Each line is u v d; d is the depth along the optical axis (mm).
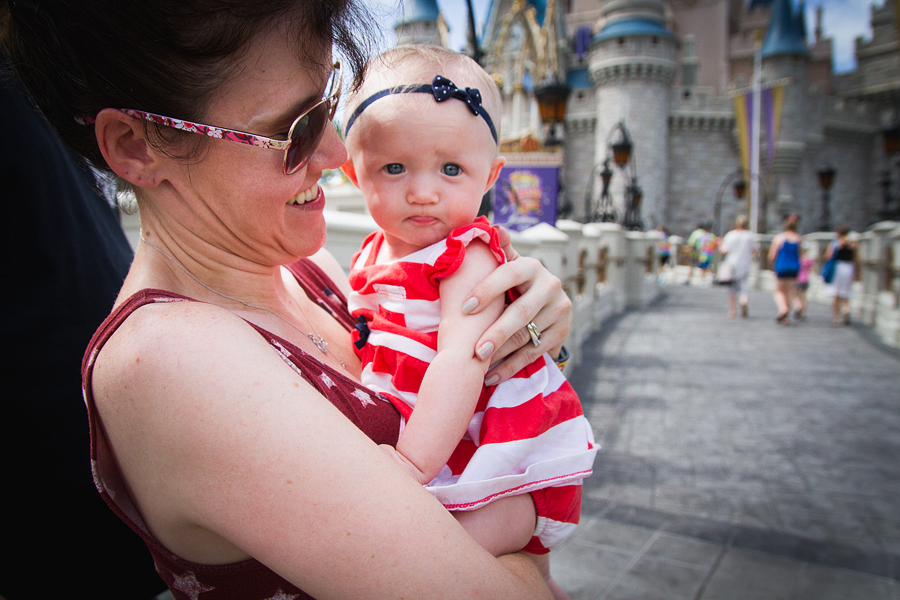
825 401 5758
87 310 1117
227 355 676
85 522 1122
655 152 37781
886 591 2619
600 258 11156
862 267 11125
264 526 634
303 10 740
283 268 1221
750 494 3664
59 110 772
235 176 788
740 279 11508
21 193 1019
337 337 1185
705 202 40344
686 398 5793
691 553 2945
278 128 780
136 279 856
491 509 928
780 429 4922
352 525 634
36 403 1048
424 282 1067
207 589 797
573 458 994
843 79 47500
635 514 3377
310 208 918
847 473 3992
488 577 708
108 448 762
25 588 1076
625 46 37125
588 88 42000
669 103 39375
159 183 823
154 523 756
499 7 33375
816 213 41906
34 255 1037
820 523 3279
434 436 904
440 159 1053
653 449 4445
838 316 10492
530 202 7793
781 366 7203
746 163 29750
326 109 836
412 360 1016
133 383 671
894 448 4473
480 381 959
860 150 44219
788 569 2807
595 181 39781
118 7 667
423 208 1062
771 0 50750
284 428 646
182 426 643
